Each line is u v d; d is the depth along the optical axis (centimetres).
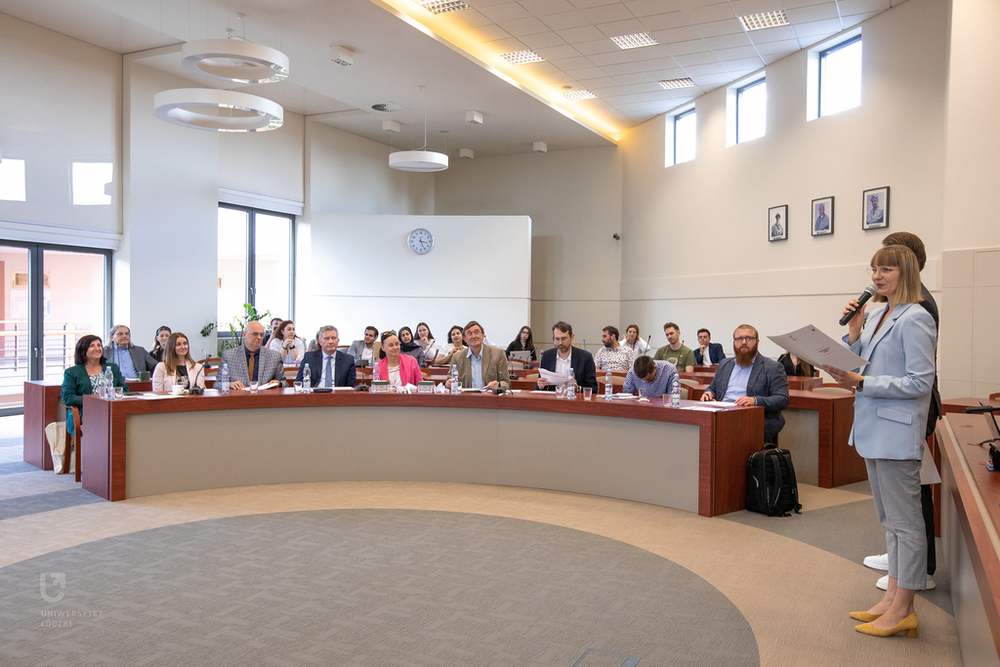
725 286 1151
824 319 962
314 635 295
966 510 215
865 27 886
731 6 852
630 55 1023
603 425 539
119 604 326
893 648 291
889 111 854
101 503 508
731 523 471
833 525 467
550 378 594
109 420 515
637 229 1401
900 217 844
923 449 300
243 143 1220
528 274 1373
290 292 1355
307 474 580
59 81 959
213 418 554
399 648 285
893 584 313
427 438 587
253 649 282
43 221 948
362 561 388
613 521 473
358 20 838
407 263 1371
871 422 297
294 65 993
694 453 496
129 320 1039
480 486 570
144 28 940
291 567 378
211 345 1147
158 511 488
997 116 584
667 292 1302
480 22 913
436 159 1102
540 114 1242
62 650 279
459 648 285
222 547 410
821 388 652
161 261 1074
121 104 1036
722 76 1112
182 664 269
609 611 325
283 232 1337
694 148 1262
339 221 1347
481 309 1372
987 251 585
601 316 1474
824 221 956
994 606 154
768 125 1059
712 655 283
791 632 305
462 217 1377
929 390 281
